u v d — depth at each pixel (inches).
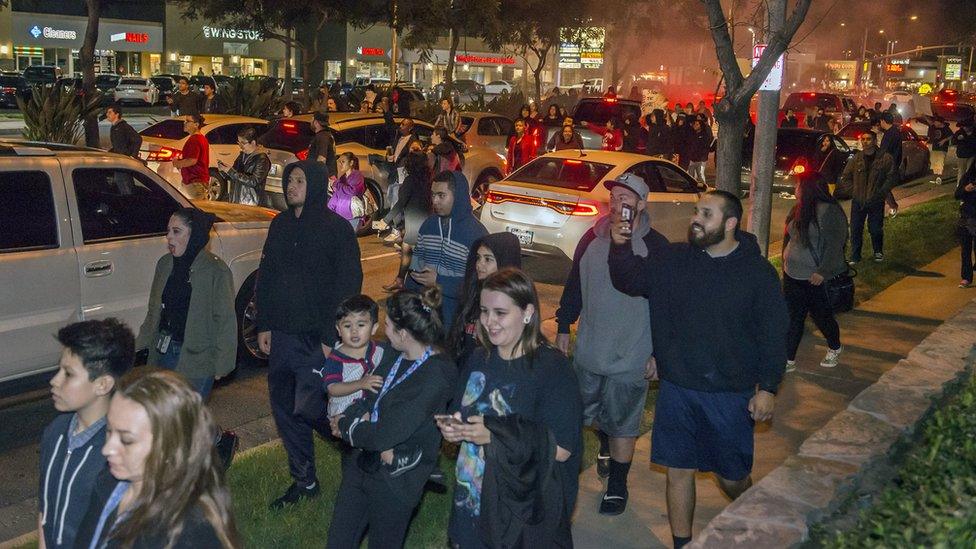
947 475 149.0
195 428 104.7
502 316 146.1
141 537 101.1
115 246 285.6
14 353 263.7
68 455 128.6
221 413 296.0
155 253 295.6
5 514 226.4
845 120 1400.1
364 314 180.2
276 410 221.0
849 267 332.2
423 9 1220.5
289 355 219.6
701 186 525.7
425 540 205.8
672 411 184.2
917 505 139.3
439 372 161.2
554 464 146.3
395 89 934.4
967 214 467.5
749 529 161.0
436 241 241.0
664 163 506.9
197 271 208.8
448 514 217.0
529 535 143.7
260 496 219.9
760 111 346.3
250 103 1013.8
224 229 320.5
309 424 219.3
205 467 105.3
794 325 325.1
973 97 2294.5
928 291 466.0
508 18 1331.2
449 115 824.9
